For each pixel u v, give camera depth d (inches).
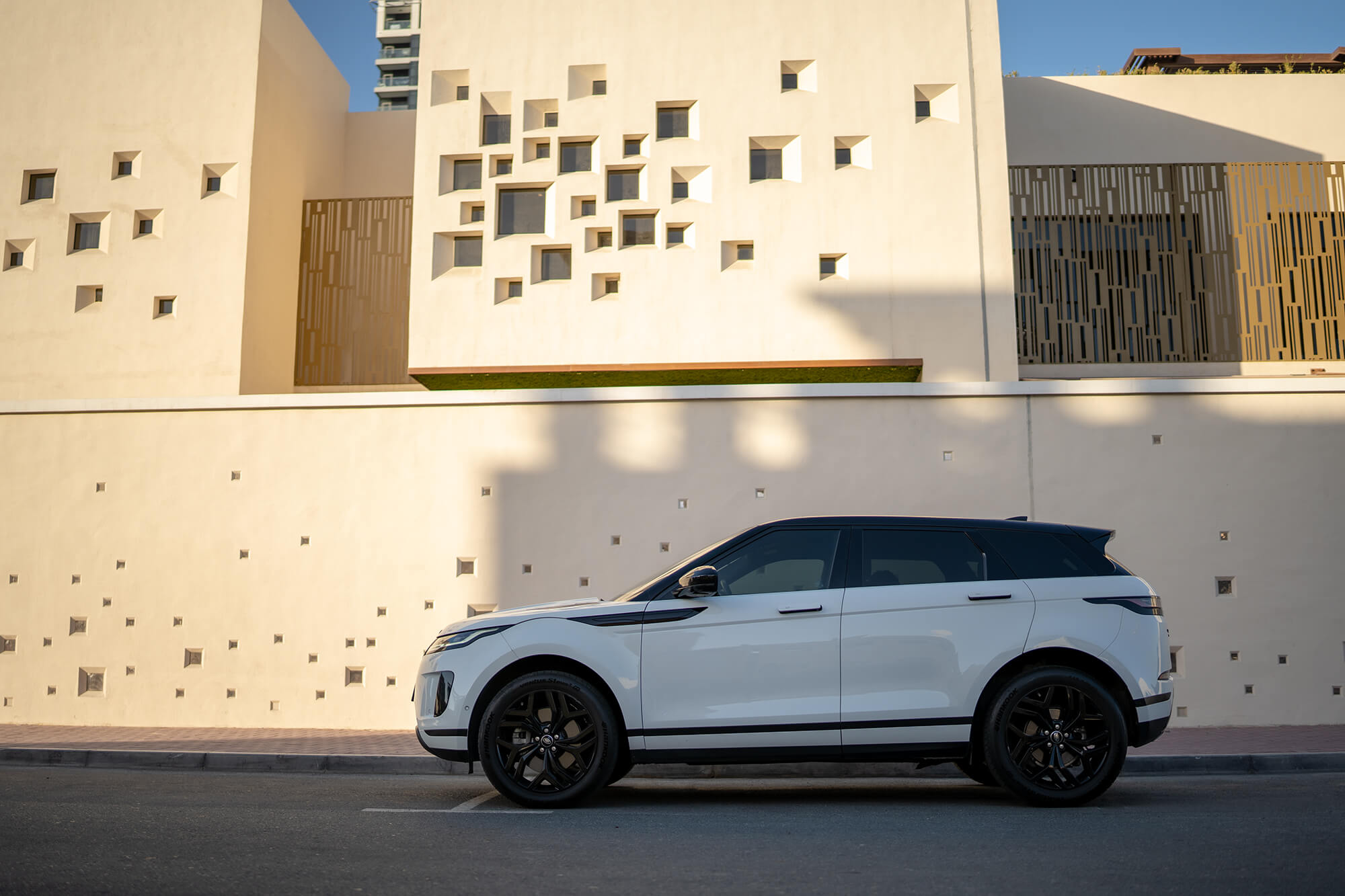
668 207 663.1
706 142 665.6
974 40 669.9
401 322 741.3
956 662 234.4
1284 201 711.7
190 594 430.3
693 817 224.2
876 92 663.8
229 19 700.0
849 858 179.6
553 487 420.2
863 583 242.2
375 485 428.1
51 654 432.8
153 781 295.1
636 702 235.9
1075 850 183.9
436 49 684.7
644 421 419.5
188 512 435.5
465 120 678.5
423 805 243.8
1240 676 390.9
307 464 432.8
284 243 732.0
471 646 244.4
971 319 643.5
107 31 705.0
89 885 161.0
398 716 413.4
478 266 677.9
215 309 671.8
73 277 681.0
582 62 676.7
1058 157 785.6
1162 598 395.9
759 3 676.7
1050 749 232.8
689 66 673.0
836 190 657.6
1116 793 257.9
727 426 416.2
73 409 446.3
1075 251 710.5
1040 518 401.7
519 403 425.7
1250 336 701.3
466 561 420.2
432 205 674.8
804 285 652.1
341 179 827.4
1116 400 407.2
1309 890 155.1
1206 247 709.9
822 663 235.0
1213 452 403.9
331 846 191.8
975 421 408.8
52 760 342.0
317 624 422.6
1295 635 393.1
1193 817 217.9
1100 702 231.1
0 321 679.7
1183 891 154.9
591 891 156.5
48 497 443.2
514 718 239.3
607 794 270.4
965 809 232.5
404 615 419.2
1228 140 790.5
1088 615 237.0
